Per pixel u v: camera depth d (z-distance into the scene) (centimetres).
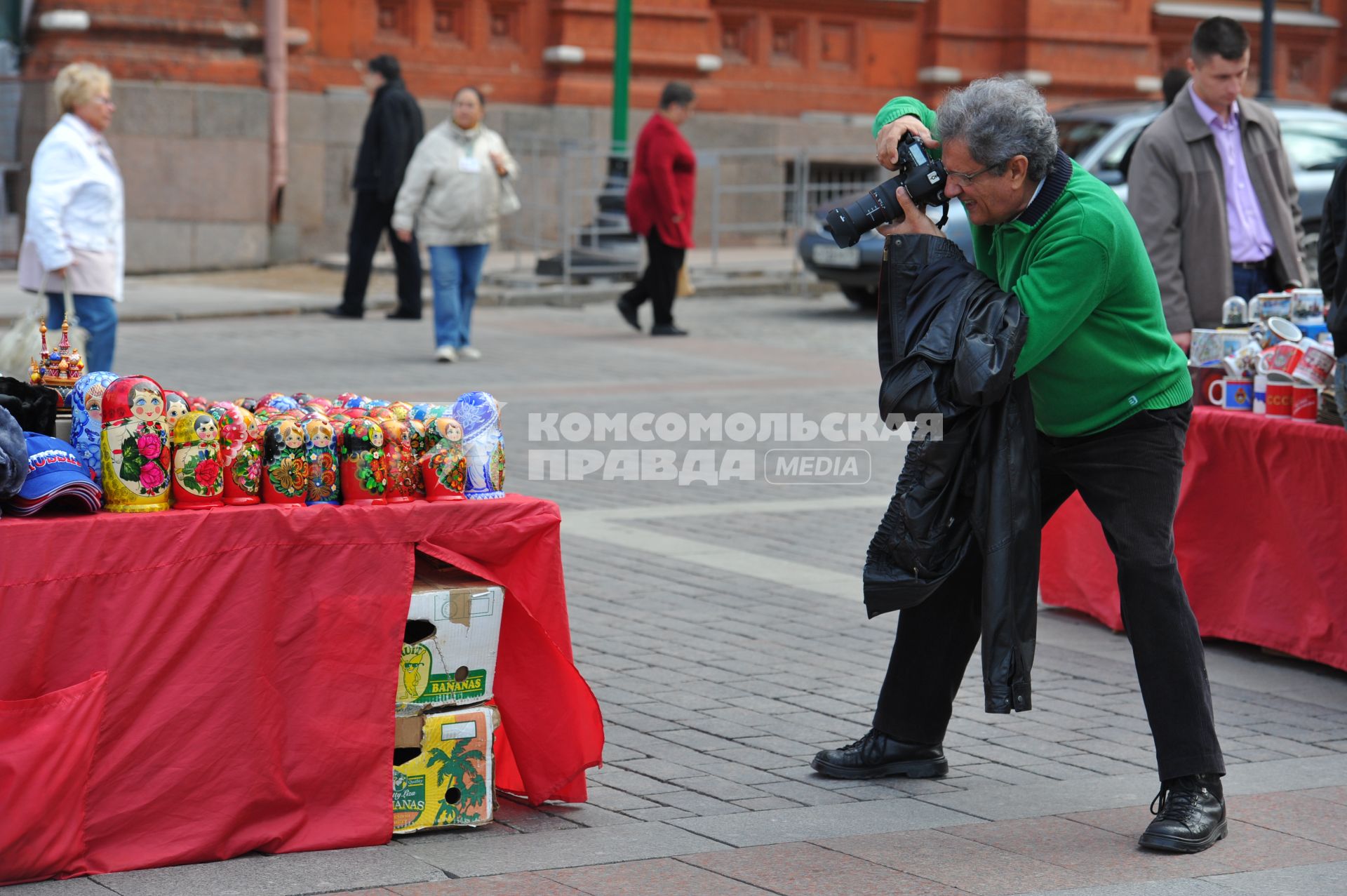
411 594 457
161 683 430
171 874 427
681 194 1653
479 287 2020
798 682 623
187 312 1711
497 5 2323
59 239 995
